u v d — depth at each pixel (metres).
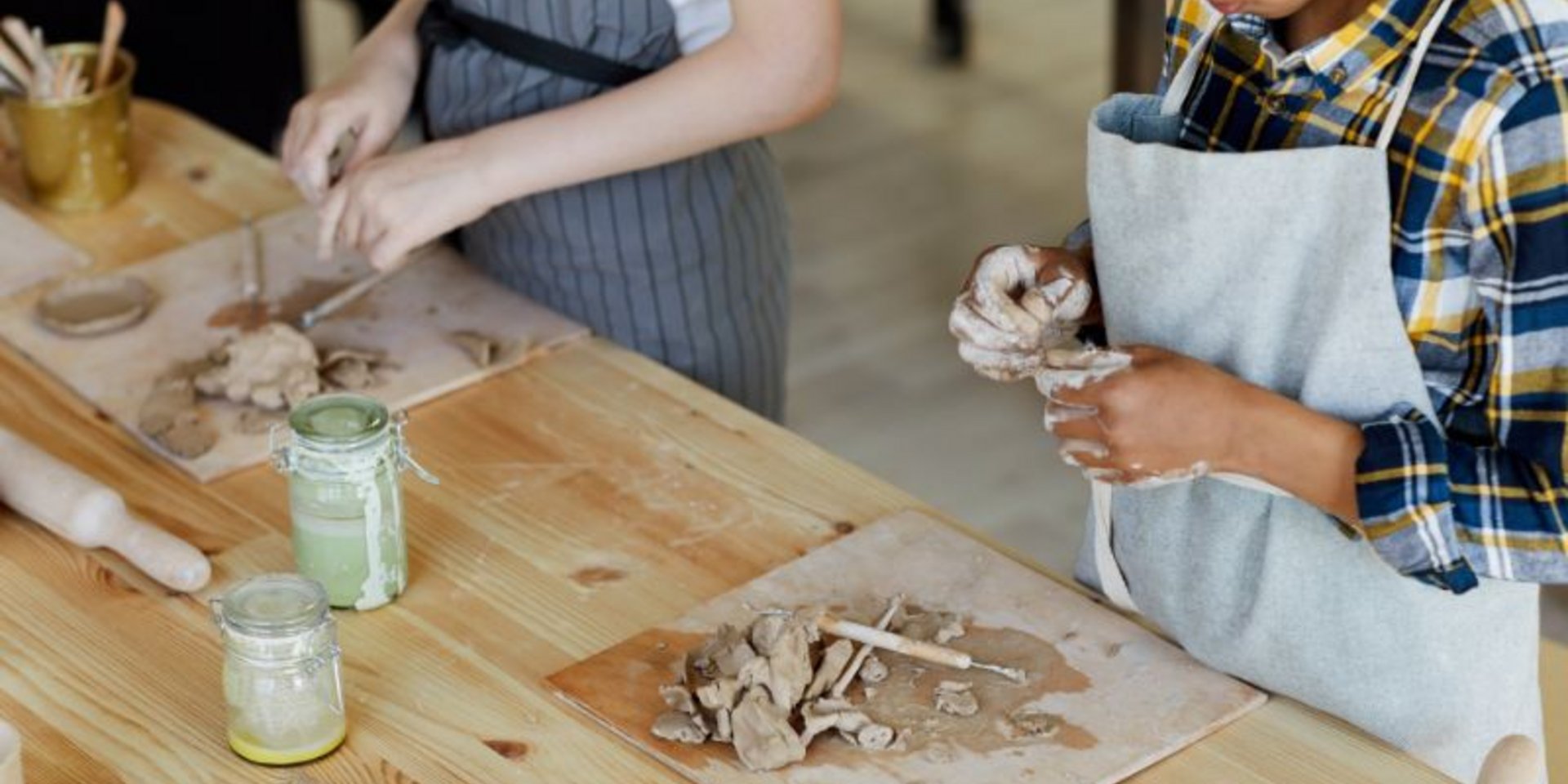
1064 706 1.40
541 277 2.06
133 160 2.29
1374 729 1.41
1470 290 1.27
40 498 1.60
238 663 1.33
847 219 4.40
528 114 1.98
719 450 1.74
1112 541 1.51
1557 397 1.23
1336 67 1.28
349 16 5.36
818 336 3.96
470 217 1.82
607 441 1.75
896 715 1.38
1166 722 1.38
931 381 3.83
